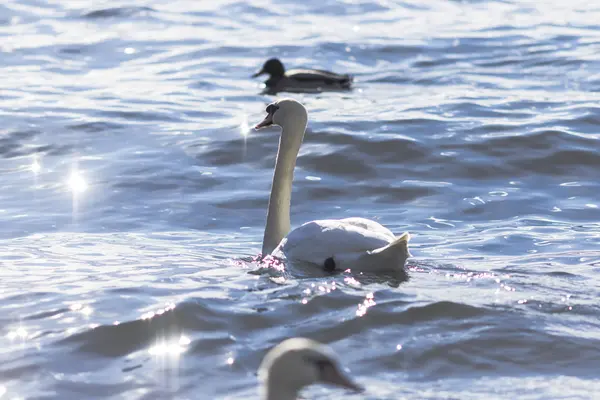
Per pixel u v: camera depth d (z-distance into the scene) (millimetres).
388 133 20094
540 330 9391
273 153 19516
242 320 9758
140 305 10219
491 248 13344
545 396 8078
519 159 18547
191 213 15773
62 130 21500
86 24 42250
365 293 10500
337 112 23562
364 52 35938
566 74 29250
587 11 44812
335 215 15898
